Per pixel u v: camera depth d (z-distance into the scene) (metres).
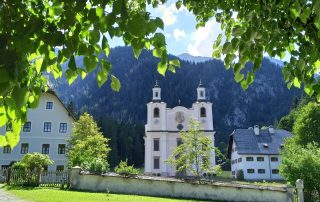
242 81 3.82
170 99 186.50
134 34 2.29
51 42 2.39
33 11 3.10
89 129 41.81
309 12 3.30
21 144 48.75
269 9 3.70
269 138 74.69
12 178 24.38
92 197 17.41
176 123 67.75
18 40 2.30
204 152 30.92
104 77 2.85
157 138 66.50
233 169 77.38
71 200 15.51
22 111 2.86
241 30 3.63
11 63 2.14
